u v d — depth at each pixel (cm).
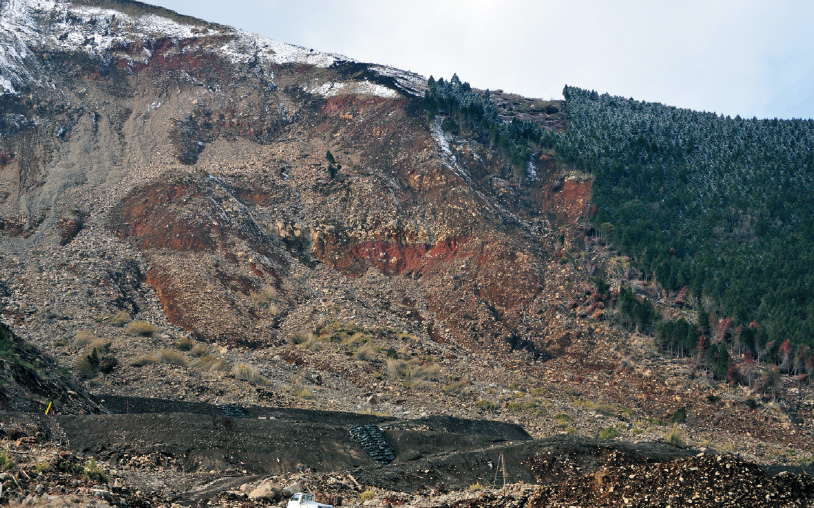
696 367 8569
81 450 3625
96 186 11262
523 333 9425
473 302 9931
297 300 9494
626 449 4872
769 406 7788
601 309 9656
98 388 5766
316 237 11188
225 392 6244
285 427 4488
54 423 3756
